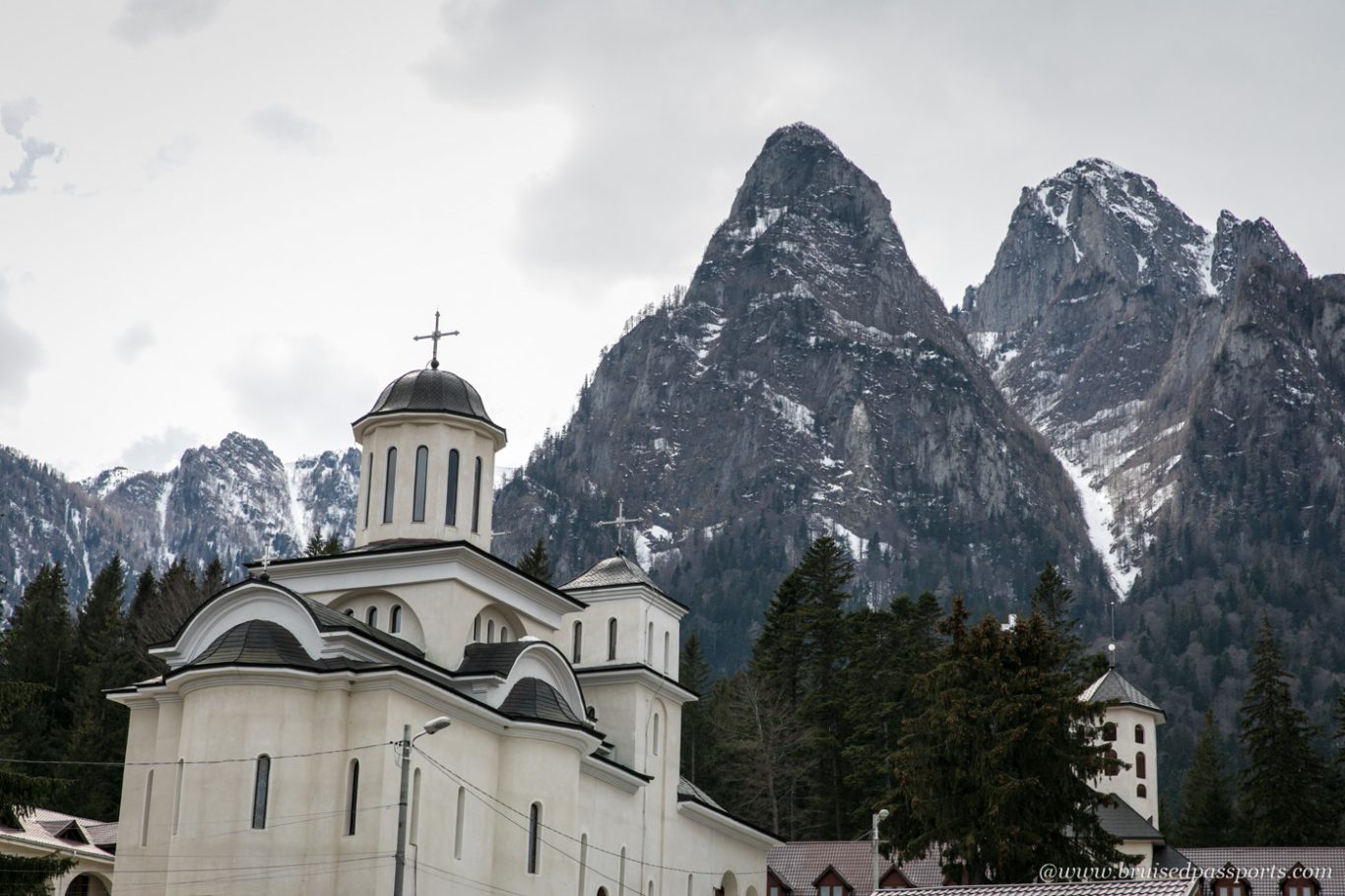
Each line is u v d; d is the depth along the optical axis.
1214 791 145.25
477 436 69.31
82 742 102.62
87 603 130.50
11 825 53.16
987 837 80.56
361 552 64.94
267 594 59.38
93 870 77.19
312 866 55.53
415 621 64.44
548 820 62.41
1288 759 134.38
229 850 55.00
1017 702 82.44
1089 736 85.50
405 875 55.97
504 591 67.56
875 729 121.56
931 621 129.75
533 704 63.59
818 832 122.75
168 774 60.22
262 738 56.12
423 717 58.59
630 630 78.00
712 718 136.50
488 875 60.94
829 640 133.38
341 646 57.94
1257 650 139.88
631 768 75.12
